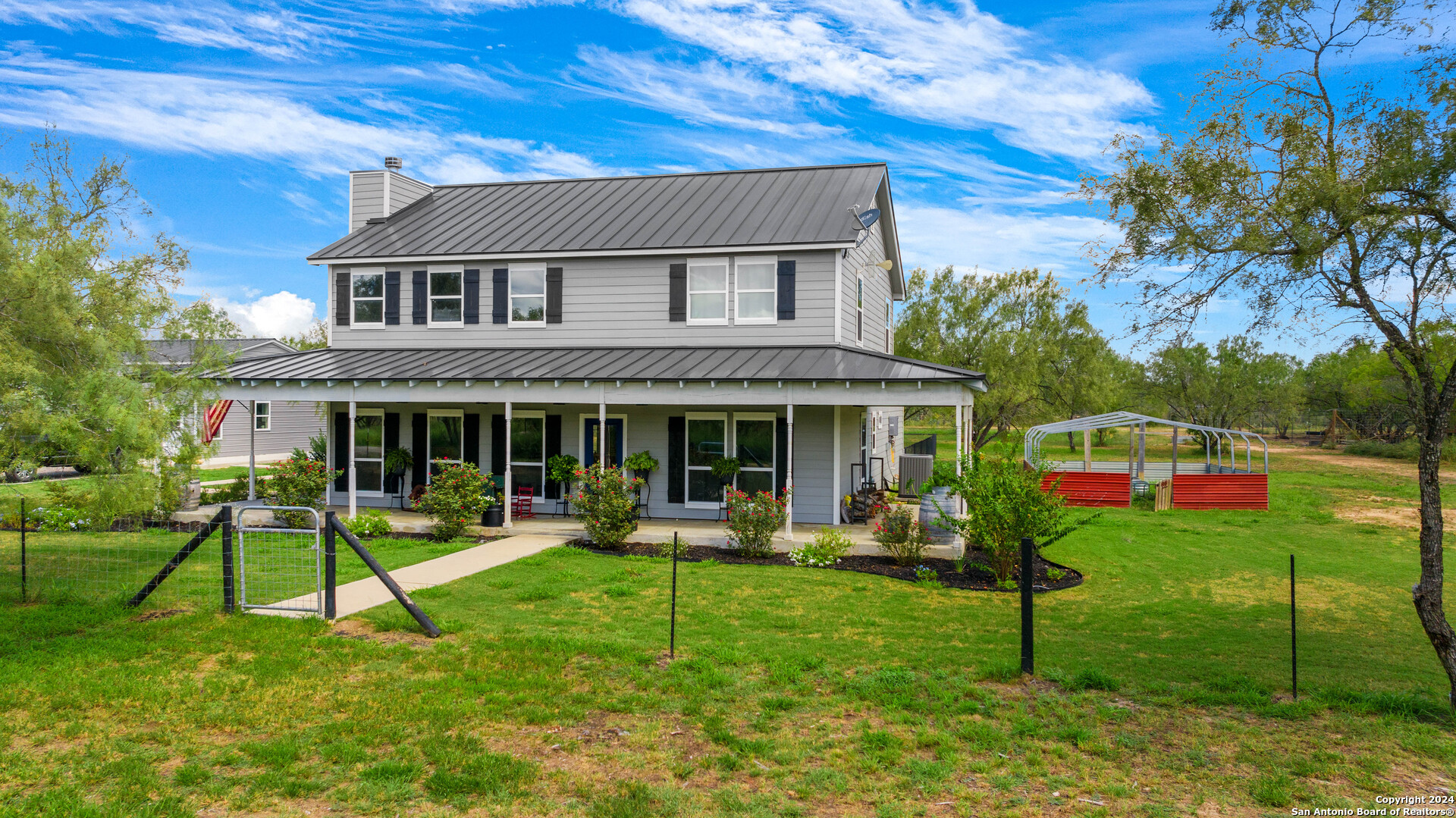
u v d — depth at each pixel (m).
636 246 18.50
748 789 5.56
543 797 5.43
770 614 10.33
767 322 18.03
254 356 19.92
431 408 19.55
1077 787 5.64
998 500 12.62
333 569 9.62
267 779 5.57
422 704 6.92
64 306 9.62
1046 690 7.58
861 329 20.50
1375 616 10.80
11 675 7.62
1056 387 36.03
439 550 14.67
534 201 22.48
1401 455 42.38
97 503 9.57
